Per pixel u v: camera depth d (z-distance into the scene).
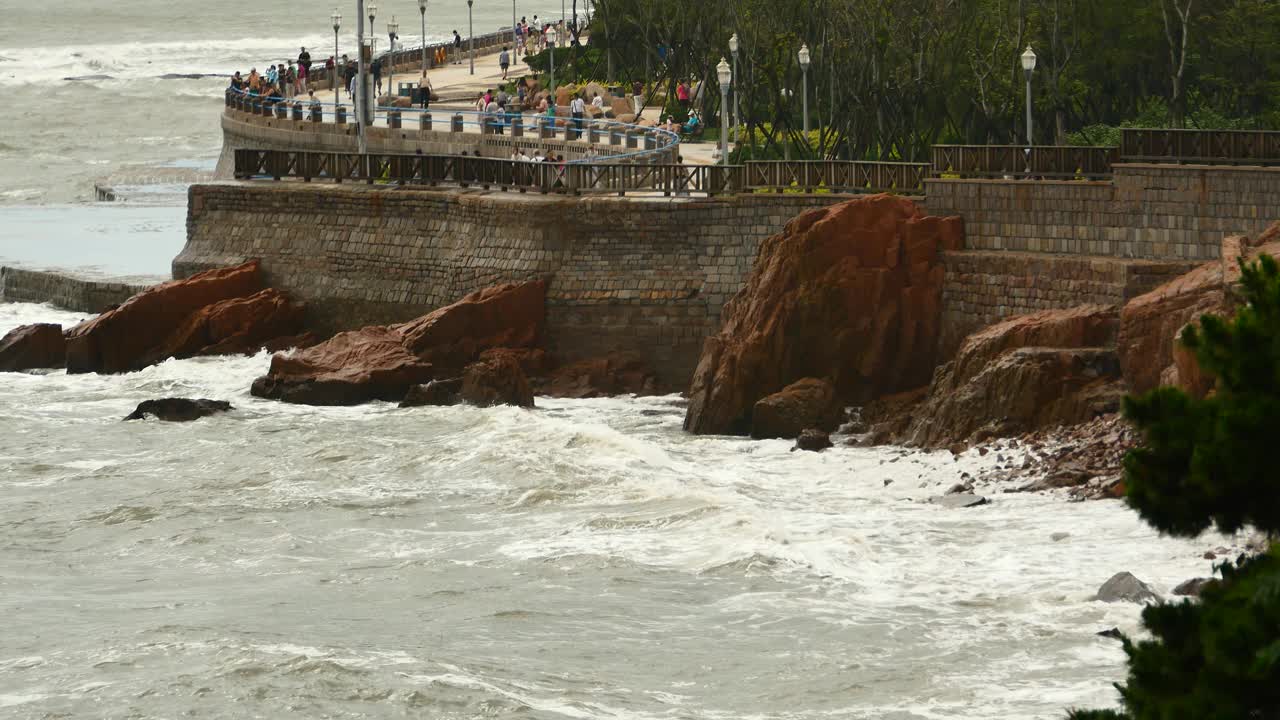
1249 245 53.72
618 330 67.81
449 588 41.16
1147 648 17.86
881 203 62.53
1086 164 61.69
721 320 66.94
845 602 39.00
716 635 37.00
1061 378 53.16
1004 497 48.94
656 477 52.06
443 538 46.03
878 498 50.31
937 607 38.38
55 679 34.66
